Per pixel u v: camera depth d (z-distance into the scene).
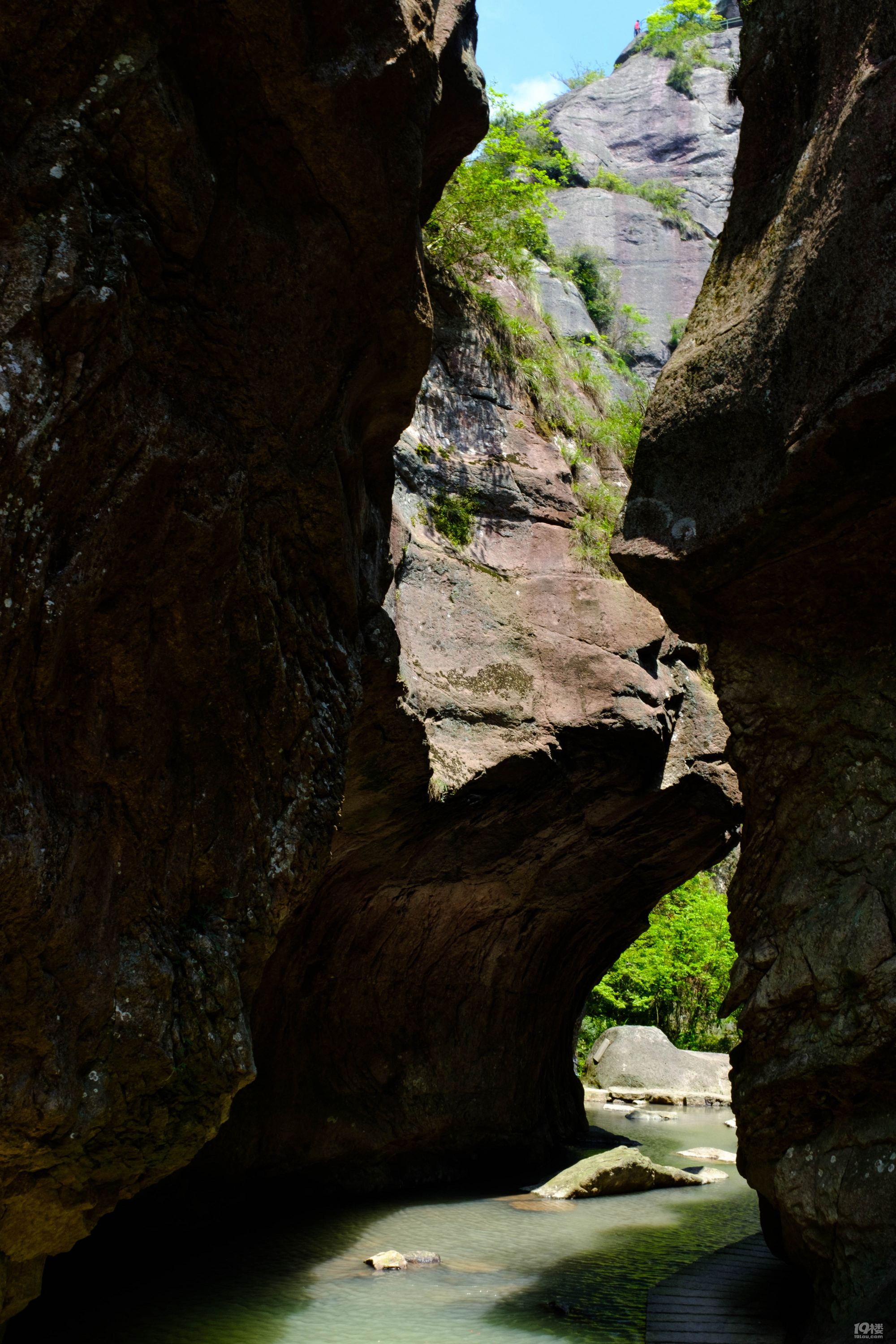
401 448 10.05
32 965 3.98
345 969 10.03
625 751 10.41
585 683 10.29
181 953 4.83
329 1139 9.66
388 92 4.78
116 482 4.14
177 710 4.76
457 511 10.36
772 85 6.55
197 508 4.50
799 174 6.02
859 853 5.70
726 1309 6.10
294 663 5.48
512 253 11.92
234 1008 5.10
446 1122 10.83
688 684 11.22
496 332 11.45
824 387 5.41
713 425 6.29
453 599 9.84
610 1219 9.45
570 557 10.80
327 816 5.78
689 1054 19.70
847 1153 5.41
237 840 5.17
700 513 6.30
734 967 6.26
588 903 12.09
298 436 5.11
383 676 7.33
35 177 3.71
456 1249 8.30
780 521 5.86
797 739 6.17
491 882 10.73
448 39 5.69
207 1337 6.07
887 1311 4.77
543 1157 12.16
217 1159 8.52
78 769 4.29
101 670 4.30
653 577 6.62
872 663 5.88
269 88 4.36
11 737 3.85
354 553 6.18
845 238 5.37
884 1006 5.24
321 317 5.04
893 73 5.23
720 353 6.33
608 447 11.92
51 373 3.78
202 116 4.34
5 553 3.68
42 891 3.95
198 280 4.46
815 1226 5.47
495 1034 11.80
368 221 4.93
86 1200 4.66
